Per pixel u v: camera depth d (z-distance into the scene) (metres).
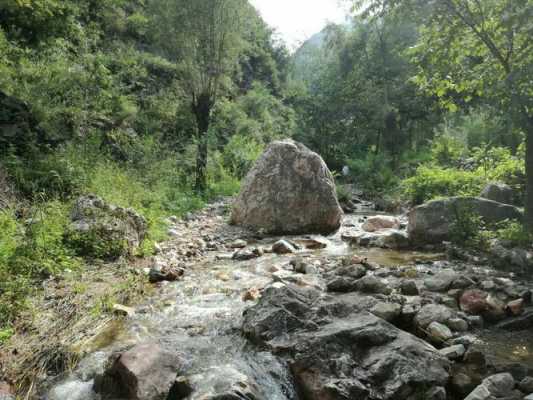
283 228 8.80
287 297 3.89
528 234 6.52
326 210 8.94
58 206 6.64
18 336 3.66
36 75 11.32
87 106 12.19
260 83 30.11
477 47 7.14
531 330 4.00
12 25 12.81
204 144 13.63
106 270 5.50
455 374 3.16
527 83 6.06
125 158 11.89
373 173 19.53
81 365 3.31
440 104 8.14
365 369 3.13
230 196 13.47
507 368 3.24
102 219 6.34
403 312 4.06
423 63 7.29
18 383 3.07
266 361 3.29
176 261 6.30
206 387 2.85
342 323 3.59
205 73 13.46
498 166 10.43
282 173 8.98
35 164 8.21
